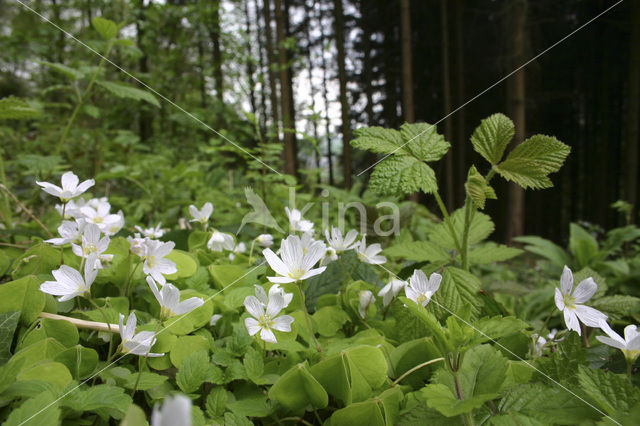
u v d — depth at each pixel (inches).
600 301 54.9
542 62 461.4
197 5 314.8
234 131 264.2
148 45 302.2
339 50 564.1
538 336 44.6
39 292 39.7
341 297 54.8
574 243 163.3
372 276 62.2
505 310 48.7
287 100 349.7
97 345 42.7
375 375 36.8
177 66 321.7
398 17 619.5
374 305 53.2
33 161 87.9
